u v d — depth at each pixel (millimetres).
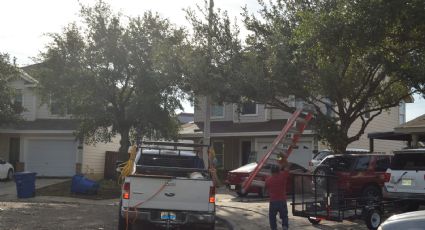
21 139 30750
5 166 28359
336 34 10477
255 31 18281
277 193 11461
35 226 12625
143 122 23344
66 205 18297
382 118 30859
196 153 13797
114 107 24172
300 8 16984
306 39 11172
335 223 13516
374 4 9766
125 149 24484
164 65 19719
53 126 30297
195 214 10961
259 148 29719
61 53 23422
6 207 16734
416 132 18297
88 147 30891
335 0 14773
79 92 23281
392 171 13531
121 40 23031
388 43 11297
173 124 24750
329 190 12594
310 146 27203
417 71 11219
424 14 9633
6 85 28641
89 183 22094
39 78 23828
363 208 12391
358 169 15516
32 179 21312
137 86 23188
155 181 10992
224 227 13594
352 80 16688
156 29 23328
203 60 17812
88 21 23531
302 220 13922
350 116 17734
